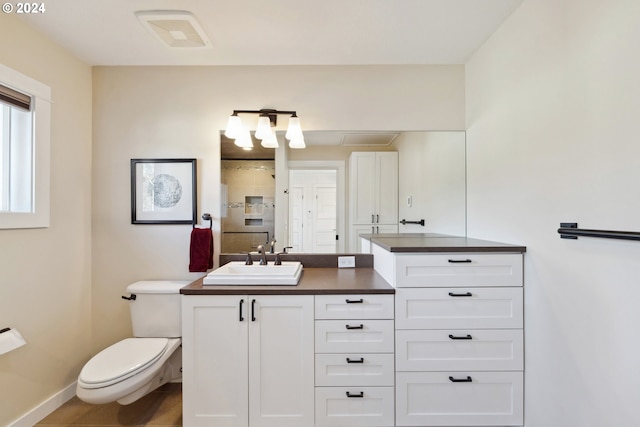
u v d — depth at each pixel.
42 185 1.77
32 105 1.73
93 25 1.70
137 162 2.17
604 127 1.13
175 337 2.00
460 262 1.64
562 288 1.35
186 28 1.73
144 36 1.81
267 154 2.24
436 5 1.57
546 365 1.46
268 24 1.71
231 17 1.64
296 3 1.53
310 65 2.21
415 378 1.64
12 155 1.71
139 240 2.18
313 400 1.63
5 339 1.51
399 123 2.22
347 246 2.29
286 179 2.26
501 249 1.61
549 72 1.40
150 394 2.03
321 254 2.28
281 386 1.63
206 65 2.18
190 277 2.19
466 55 2.10
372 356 1.63
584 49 1.21
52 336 1.86
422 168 2.26
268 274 1.84
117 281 2.17
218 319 1.63
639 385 1.02
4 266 1.59
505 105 1.74
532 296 1.55
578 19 1.24
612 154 1.10
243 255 2.22
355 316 1.63
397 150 2.27
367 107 2.22
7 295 1.61
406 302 1.64
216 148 2.19
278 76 2.21
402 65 2.22
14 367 1.64
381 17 1.66
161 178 2.18
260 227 2.25
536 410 1.54
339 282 1.79
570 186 1.29
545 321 1.46
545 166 1.43
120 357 1.70
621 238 1.02
